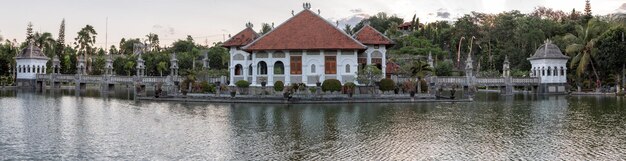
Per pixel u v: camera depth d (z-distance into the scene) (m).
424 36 157.38
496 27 125.75
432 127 31.39
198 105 50.69
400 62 115.81
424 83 60.50
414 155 22.19
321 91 57.94
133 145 24.66
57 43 127.56
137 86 75.25
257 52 62.59
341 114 40.19
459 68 123.31
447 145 24.64
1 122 34.03
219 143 25.20
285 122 34.25
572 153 22.28
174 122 34.28
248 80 65.69
